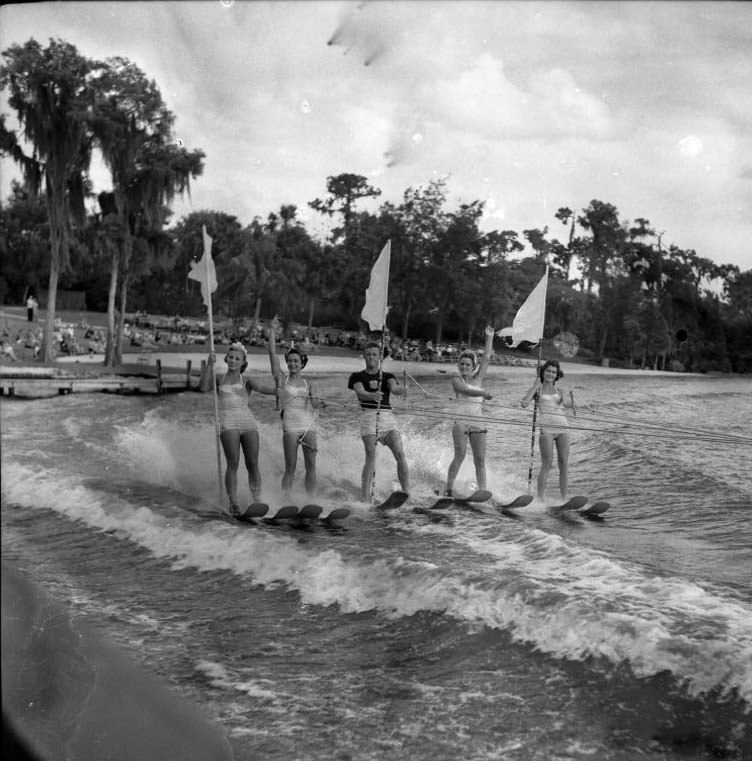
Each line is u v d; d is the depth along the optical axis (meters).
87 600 5.96
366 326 40.94
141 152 31.84
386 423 10.01
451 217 27.89
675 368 25.12
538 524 8.87
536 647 4.93
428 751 3.78
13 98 28.11
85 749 2.82
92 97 29.75
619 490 10.98
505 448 14.19
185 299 57.62
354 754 3.72
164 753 3.06
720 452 14.78
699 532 8.42
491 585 5.77
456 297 26.83
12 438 14.66
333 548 7.16
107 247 34.34
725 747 3.75
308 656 4.98
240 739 3.78
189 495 10.05
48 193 31.22
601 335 23.28
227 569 6.92
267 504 8.79
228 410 9.46
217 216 40.94
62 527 8.49
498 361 22.05
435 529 8.23
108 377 28.77
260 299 42.09
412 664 4.84
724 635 4.72
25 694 3.03
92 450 13.37
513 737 3.90
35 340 35.91
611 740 3.86
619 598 5.55
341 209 38.75
